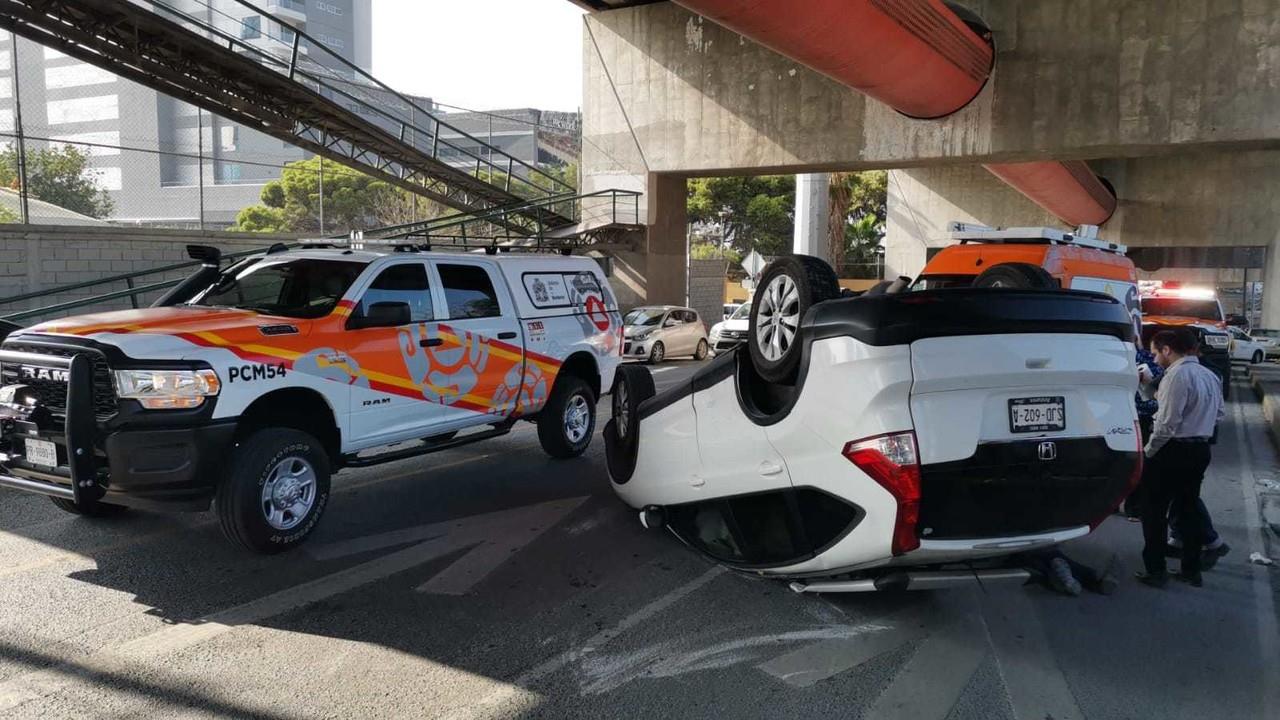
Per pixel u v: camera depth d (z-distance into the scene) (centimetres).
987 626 484
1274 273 3422
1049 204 3005
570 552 595
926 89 1781
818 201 2489
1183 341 550
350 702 381
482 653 434
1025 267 657
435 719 367
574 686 400
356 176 4747
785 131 2256
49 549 578
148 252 1512
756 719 372
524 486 775
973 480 408
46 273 1371
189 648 432
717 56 2334
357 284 654
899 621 487
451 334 720
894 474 398
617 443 670
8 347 551
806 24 1307
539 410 834
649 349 2131
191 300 708
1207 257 4184
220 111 1609
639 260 2506
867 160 2156
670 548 606
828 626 477
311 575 541
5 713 364
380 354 653
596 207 2517
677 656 434
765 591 528
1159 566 558
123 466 506
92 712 367
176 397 516
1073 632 479
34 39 1279
